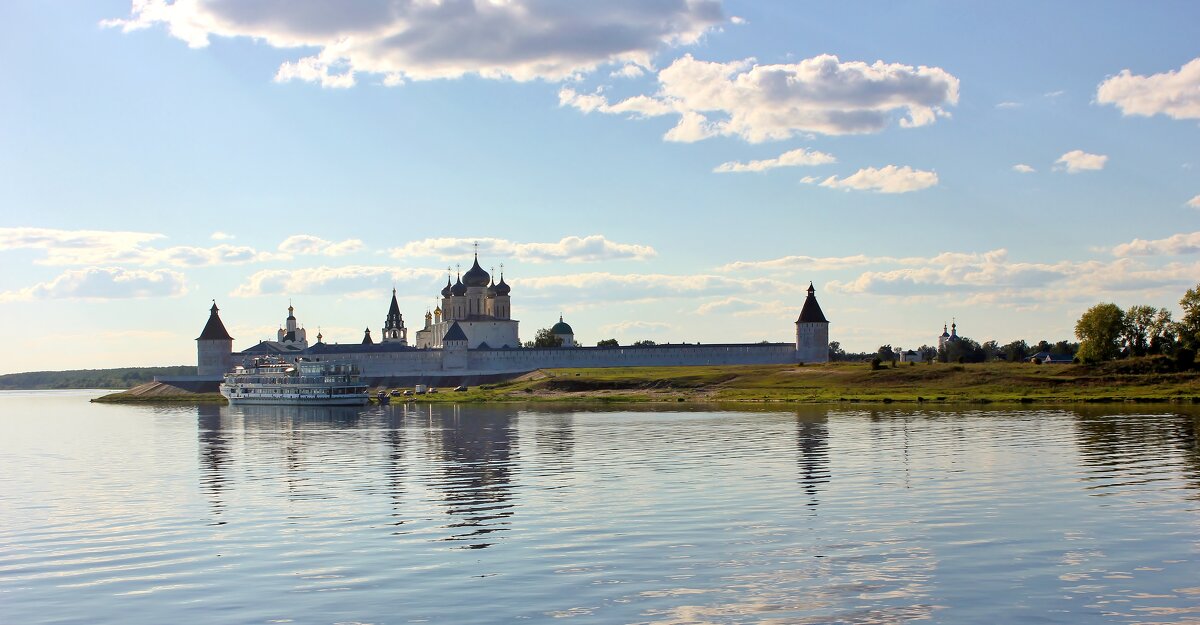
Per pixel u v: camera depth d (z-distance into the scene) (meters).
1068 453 82.06
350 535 51.78
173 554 48.41
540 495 63.81
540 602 38.97
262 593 41.06
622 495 63.09
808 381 193.12
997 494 61.78
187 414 179.12
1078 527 51.38
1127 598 38.94
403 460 86.62
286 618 37.78
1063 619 36.56
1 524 57.06
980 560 44.69
